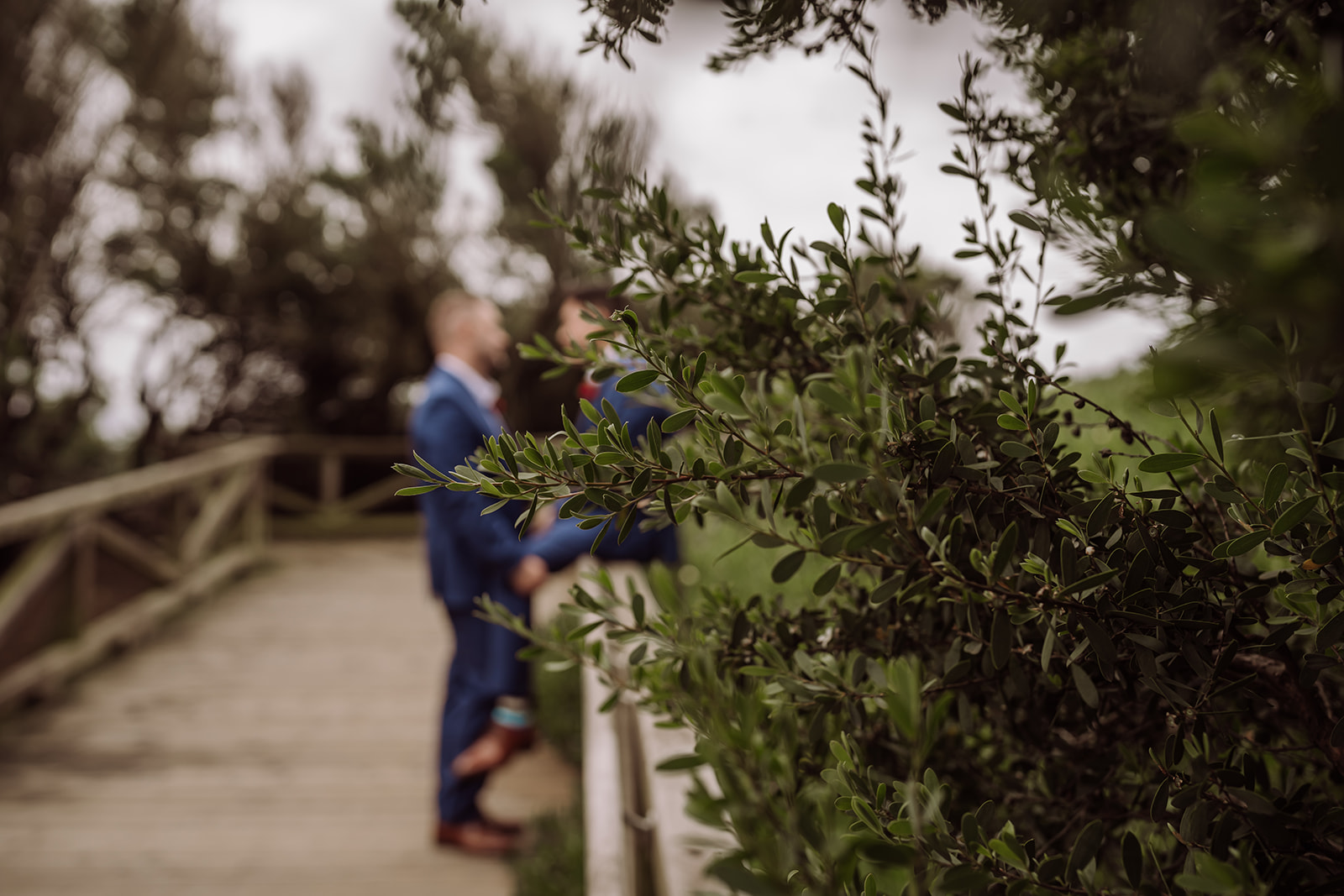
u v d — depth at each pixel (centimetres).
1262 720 60
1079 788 62
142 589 776
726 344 70
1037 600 46
